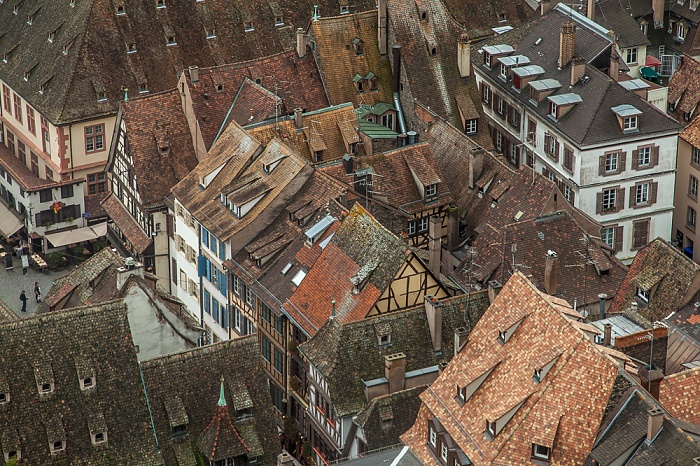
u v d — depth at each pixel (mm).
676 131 165375
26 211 183750
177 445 121000
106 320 121375
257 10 198250
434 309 128750
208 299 159750
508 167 155125
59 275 180250
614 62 172125
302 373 141250
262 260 148125
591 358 105375
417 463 109625
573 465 103062
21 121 194875
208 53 193375
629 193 167250
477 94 180000
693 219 173000
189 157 171500
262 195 152125
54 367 119125
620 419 102688
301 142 164375
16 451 116500
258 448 121688
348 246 140250
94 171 187625
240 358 124438
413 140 162500
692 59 182875
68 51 188125
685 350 124562
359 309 135000
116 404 119875
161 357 122625
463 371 112062
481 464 106125
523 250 142500
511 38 185625
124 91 186375
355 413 126375
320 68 179375
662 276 136125
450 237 156375
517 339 110250
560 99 168000
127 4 190250
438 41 180375
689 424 105688
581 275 141875
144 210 166625
